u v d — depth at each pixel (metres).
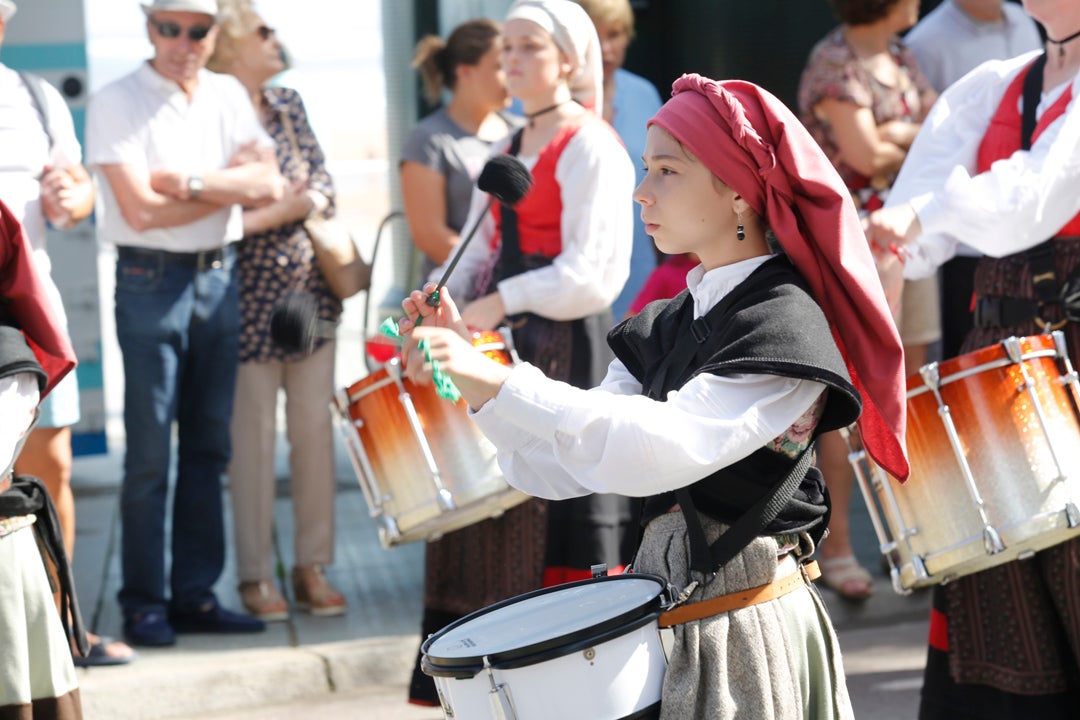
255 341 7.25
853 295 3.33
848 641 7.26
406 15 9.61
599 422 3.19
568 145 5.63
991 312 5.01
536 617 3.44
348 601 7.70
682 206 3.42
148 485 6.89
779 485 3.34
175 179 6.71
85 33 9.80
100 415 10.38
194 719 6.54
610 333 3.70
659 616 3.29
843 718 3.53
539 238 5.72
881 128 7.29
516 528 5.64
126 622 7.00
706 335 3.39
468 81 7.30
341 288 7.32
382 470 5.39
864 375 3.40
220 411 7.09
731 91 3.39
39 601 4.45
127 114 6.75
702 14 9.34
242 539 7.35
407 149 7.33
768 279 3.34
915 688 6.55
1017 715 4.93
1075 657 4.92
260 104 7.50
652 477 3.18
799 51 9.21
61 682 4.49
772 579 3.38
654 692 3.29
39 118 6.14
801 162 3.31
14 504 4.40
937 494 4.45
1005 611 4.91
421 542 8.82
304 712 6.55
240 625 7.17
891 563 4.66
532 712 3.19
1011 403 4.43
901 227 4.85
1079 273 4.82
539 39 5.65
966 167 5.18
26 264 4.31
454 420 5.32
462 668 3.22
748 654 3.31
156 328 6.77
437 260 7.27
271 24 7.50
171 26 6.72
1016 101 5.06
